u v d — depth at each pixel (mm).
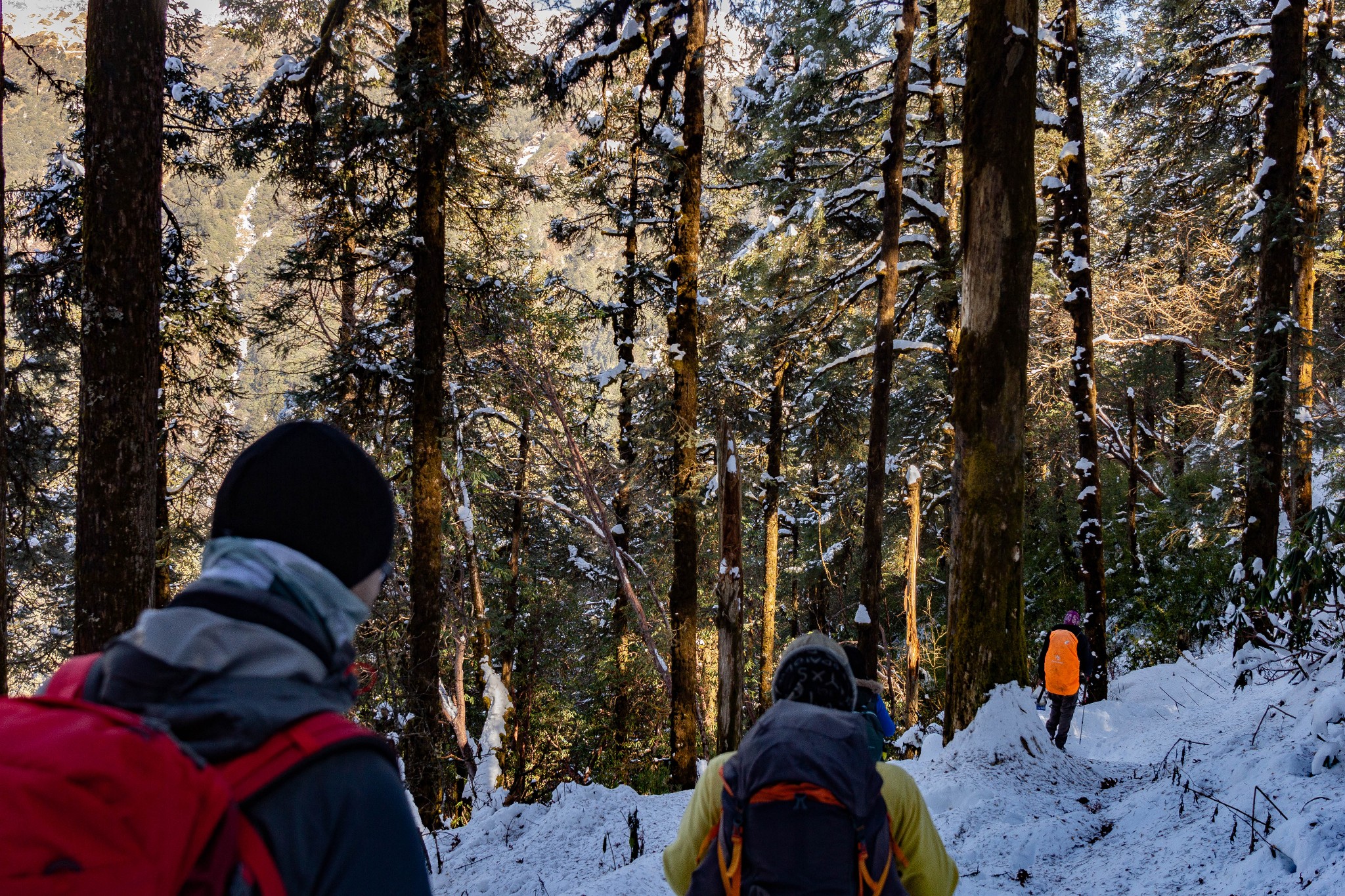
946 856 2156
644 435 16875
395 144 13250
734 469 11539
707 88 16906
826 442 19047
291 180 14602
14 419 13680
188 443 16625
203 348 15047
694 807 2197
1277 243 11977
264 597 865
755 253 14617
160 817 666
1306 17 13141
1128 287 20359
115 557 6855
